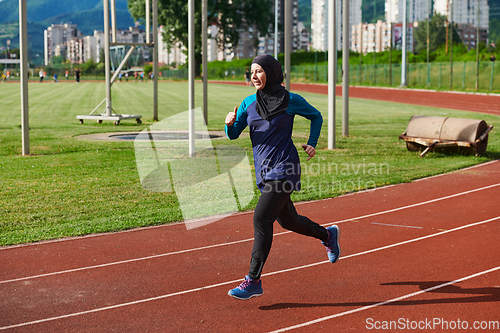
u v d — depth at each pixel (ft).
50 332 11.17
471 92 120.47
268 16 253.03
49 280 14.25
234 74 273.75
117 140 44.19
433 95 117.50
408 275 14.47
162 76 330.95
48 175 29.17
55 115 69.67
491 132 51.34
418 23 268.62
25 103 36.06
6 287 13.75
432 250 16.76
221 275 14.61
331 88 39.81
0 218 20.48
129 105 88.02
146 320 11.73
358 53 236.02
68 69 336.90
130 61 61.41
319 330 11.18
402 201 24.06
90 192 25.16
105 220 20.39
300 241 17.81
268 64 11.86
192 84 34.68
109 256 16.30
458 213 21.74
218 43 251.80
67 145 40.98
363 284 13.82
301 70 221.25
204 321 11.65
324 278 14.29
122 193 25.04
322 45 568.41
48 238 18.10
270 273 14.73
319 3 565.12
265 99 12.11
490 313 11.95
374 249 16.93
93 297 13.07
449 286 13.62
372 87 158.20
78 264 15.55
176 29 225.35
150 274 14.70
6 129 52.34
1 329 11.31
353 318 11.76
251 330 11.19
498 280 13.99
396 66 171.42
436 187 27.09
